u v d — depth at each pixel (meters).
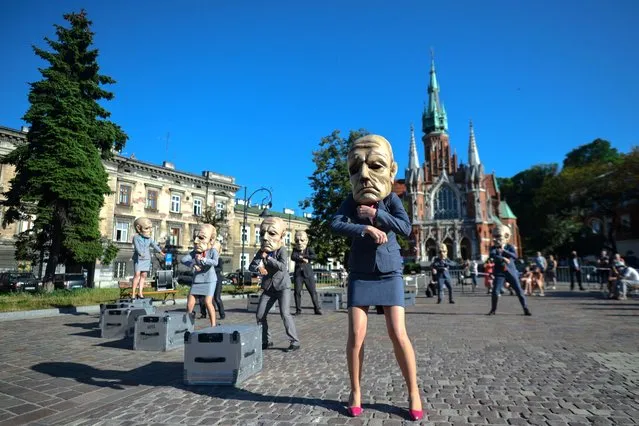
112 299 14.04
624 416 3.16
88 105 21.12
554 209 45.50
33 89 20.03
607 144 61.56
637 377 4.29
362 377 4.37
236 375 4.11
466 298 16.73
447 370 4.64
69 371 4.86
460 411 3.29
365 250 3.38
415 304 13.82
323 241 29.52
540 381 4.16
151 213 40.19
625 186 33.56
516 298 16.22
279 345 6.41
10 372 4.80
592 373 4.46
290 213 64.19
